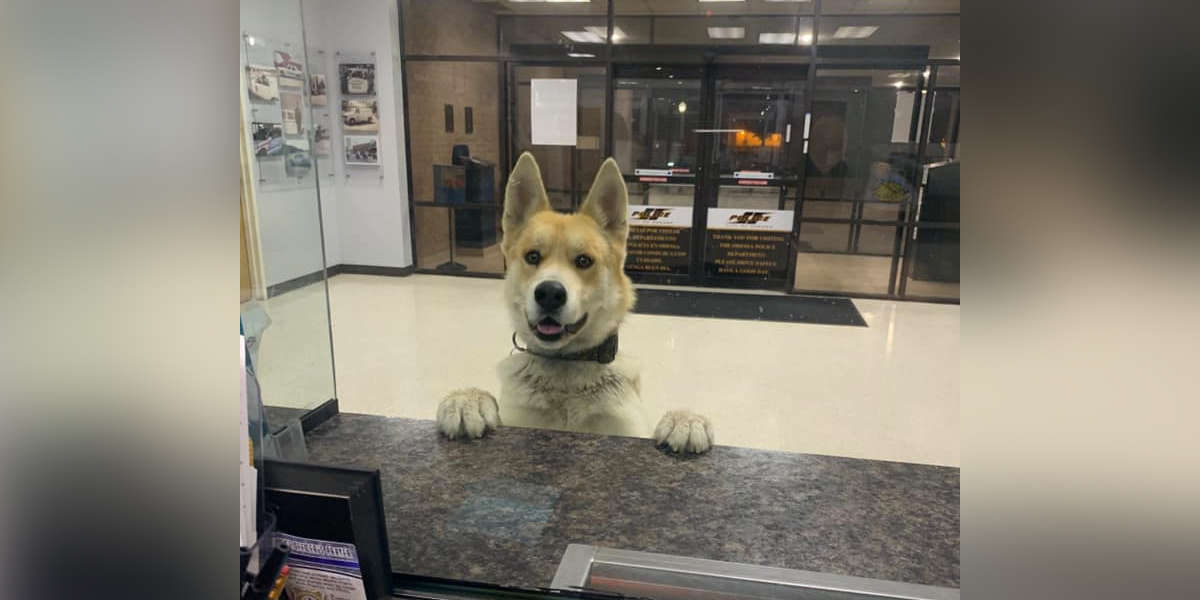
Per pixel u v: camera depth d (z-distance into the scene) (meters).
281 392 1.15
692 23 6.00
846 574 0.75
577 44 6.21
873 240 6.65
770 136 6.16
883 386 3.58
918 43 5.61
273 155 1.11
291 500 0.66
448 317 4.96
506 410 1.42
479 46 6.27
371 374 3.58
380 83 6.22
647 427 1.46
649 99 6.24
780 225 6.25
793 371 3.83
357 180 6.50
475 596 0.74
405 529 0.85
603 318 1.43
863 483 0.98
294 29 1.22
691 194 6.36
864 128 5.98
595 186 1.47
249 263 0.95
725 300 5.79
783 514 0.89
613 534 0.84
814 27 5.82
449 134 6.55
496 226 6.71
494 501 0.92
